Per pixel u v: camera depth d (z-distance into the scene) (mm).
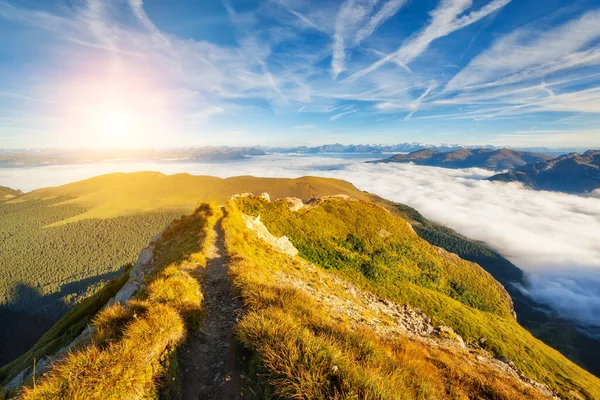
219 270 18141
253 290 12664
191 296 12305
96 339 8516
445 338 25531
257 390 7355
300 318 10320
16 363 25406
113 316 9594
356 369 7078
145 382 7383
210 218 32250
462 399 9211
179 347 9125
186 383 8367
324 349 7672
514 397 10219
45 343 25578
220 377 8508
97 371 6852
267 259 25812
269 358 7453
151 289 12219
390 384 7148
